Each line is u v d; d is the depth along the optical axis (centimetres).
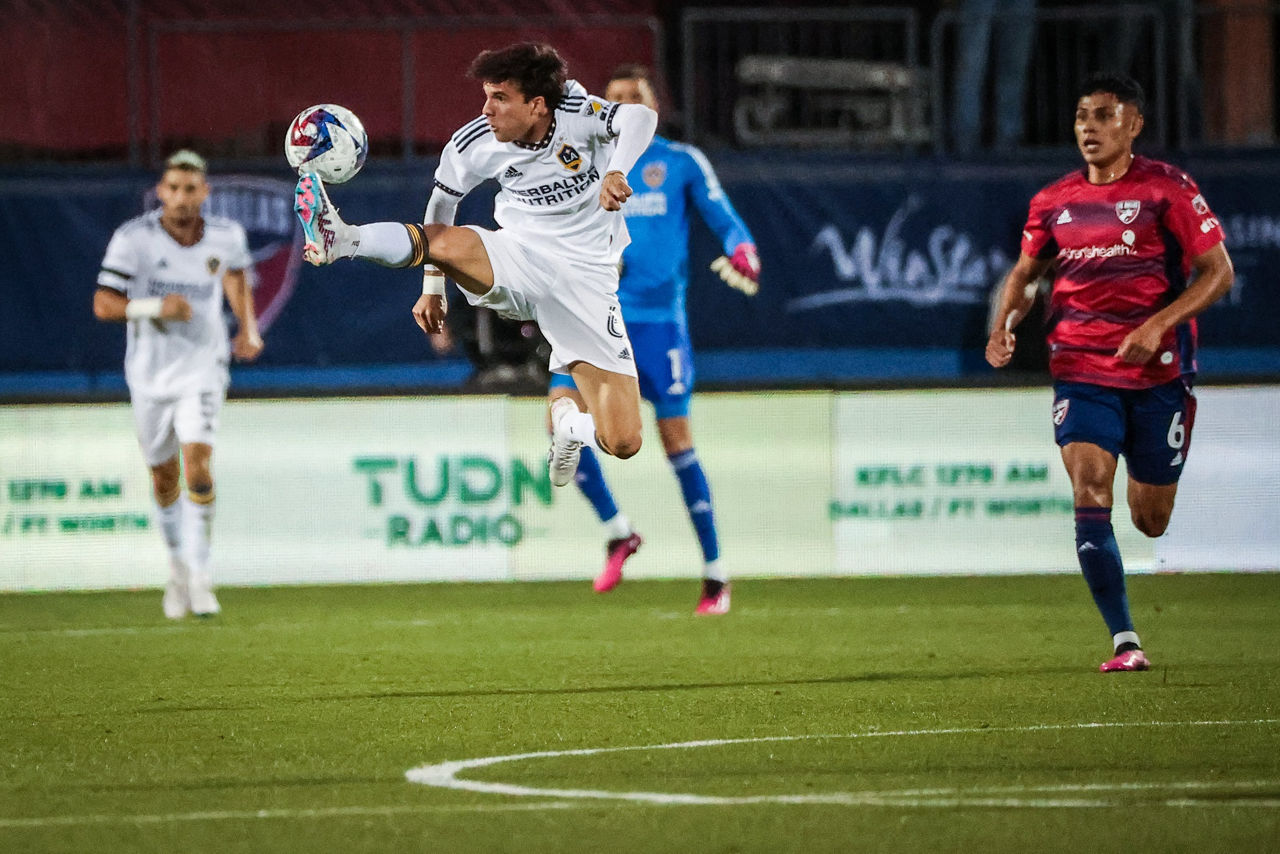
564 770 1761
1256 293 4656
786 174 4641
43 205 4581
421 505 3881
